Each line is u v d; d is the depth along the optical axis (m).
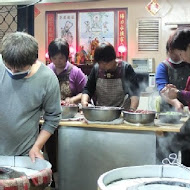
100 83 3.33
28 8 2.98
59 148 2.94
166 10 5.52
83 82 3.54
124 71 3.28
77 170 2.90
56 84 2.02
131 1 5.68
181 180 1.44
